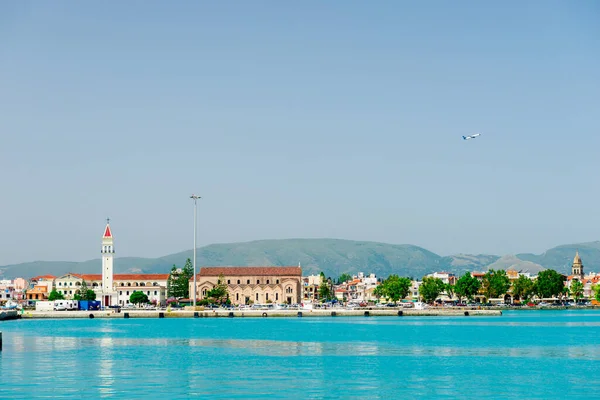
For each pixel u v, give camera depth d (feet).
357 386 410.31
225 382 421.18
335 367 494.59
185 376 446.19
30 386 403.34
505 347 649.20
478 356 570.05
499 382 429.38
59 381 422.82
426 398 374.43
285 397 372.58
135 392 384.06
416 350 619.26
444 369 485.97
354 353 590.96
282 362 525.34
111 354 577.84
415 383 423.23
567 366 505.25
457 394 387.14
